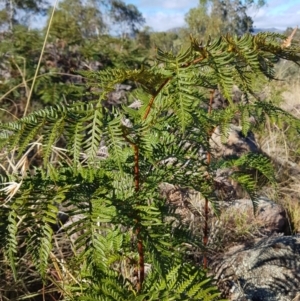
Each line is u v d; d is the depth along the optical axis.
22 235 2.55
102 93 1.29
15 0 22.73
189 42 1.37
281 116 1.87
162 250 1.41
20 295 2.62
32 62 6.18
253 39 1.38
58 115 1.29
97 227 1.34
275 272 2.56
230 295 2.51
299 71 7.03
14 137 1.25
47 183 1.43
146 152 1.52
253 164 2.23
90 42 7.22
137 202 1.48
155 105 1.52
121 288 1.71
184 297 1.68
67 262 2.46
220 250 3.05
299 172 4.77
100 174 1.50
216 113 2.19
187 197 3.12
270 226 3.54
